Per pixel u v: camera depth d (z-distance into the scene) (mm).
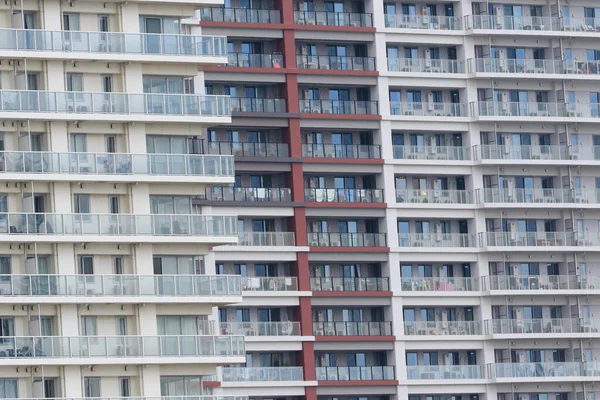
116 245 141000
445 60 179750
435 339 174250
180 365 141500
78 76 142000
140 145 142500
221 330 165500
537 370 175750
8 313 137250
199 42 144625
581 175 183750
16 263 138750
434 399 173875
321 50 176375
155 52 143250
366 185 176375
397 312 173375
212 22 170250
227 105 144875
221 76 169625
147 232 141125
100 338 138375
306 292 169250
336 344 170125
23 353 136000
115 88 142750
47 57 139875
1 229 137250
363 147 175250
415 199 176625
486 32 180750
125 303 140000
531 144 183125
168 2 144250
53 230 138375
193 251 143625
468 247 177750
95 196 141375
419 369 172625
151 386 140125
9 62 140125
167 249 142750
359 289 172500
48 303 137750
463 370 174000
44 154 138875
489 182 180500
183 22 168625
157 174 142000
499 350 177500
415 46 179875
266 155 170750
